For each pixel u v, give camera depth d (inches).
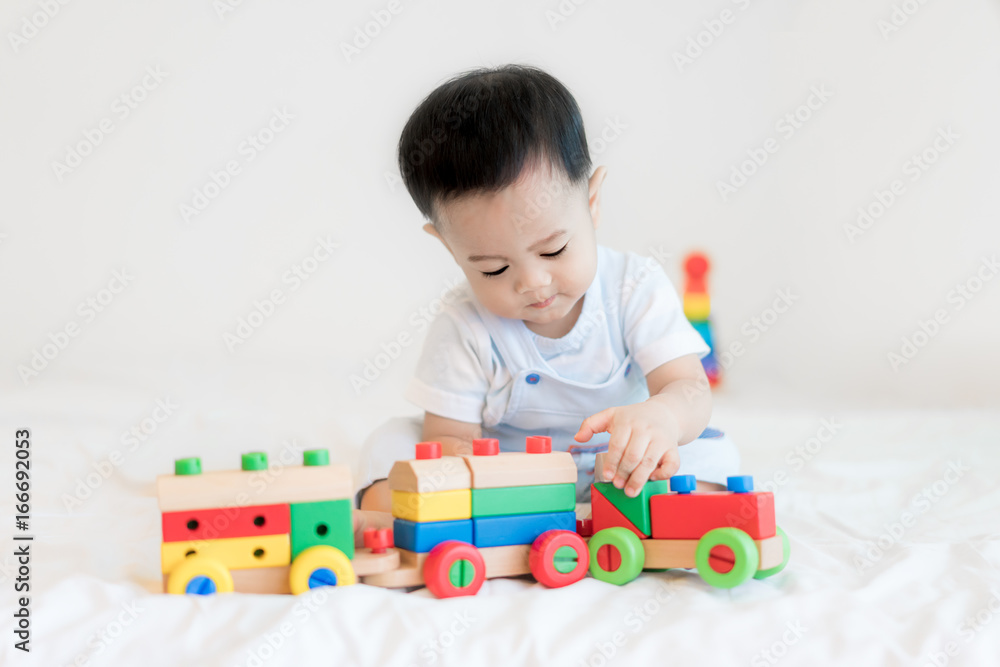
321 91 125.3
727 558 35.8
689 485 39.1
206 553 35.0
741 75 139.4
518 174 41.7
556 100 44.8
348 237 126.9
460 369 53.2
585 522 43.1
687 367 51.4
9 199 116.4
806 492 56.9
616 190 137.5
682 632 30.4
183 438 75.8
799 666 28.5
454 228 43.9
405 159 46.4
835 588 34.5
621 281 53.1
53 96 117.0
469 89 44.4
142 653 29.1
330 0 124.5
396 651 29.2
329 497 36.2
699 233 139.5
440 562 35.6
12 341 117.4
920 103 114.4
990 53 105.6
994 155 105.0
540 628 30.9
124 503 55.2
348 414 90.4
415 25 127.2
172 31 120.3
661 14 136.9
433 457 39.1
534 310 45.9
